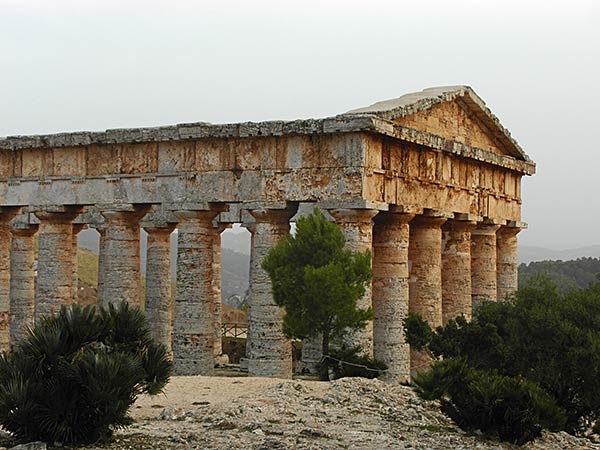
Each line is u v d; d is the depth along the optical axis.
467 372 34.19
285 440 27.73
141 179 51.97
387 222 50.50
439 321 53.81
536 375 38.50
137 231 54.22
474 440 31.19
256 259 49.06
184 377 43.22
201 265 50.88
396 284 50.31
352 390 38.50
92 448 25.09
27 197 55.12
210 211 50.88
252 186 49.28
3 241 59.56
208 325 51.00
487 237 60.78
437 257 53.97
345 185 46.84
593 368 37.53
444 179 54.25
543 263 154.88
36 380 25.48
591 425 41.91
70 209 54.72
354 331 44.72
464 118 57.19
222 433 28.69
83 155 53.81
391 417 34.03
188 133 49.97
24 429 25.12
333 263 42.84
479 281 60.66
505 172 62.53
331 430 30.41
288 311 43.59
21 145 54.62
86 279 112.44
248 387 39.84
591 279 140.62
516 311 41.97
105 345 27.02
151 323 59.78
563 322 39.25
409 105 49.75
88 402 25.47
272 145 48.97
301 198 48.03
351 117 46.25
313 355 52.75
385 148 48.78
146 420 31.31
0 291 59.88
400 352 50.03
